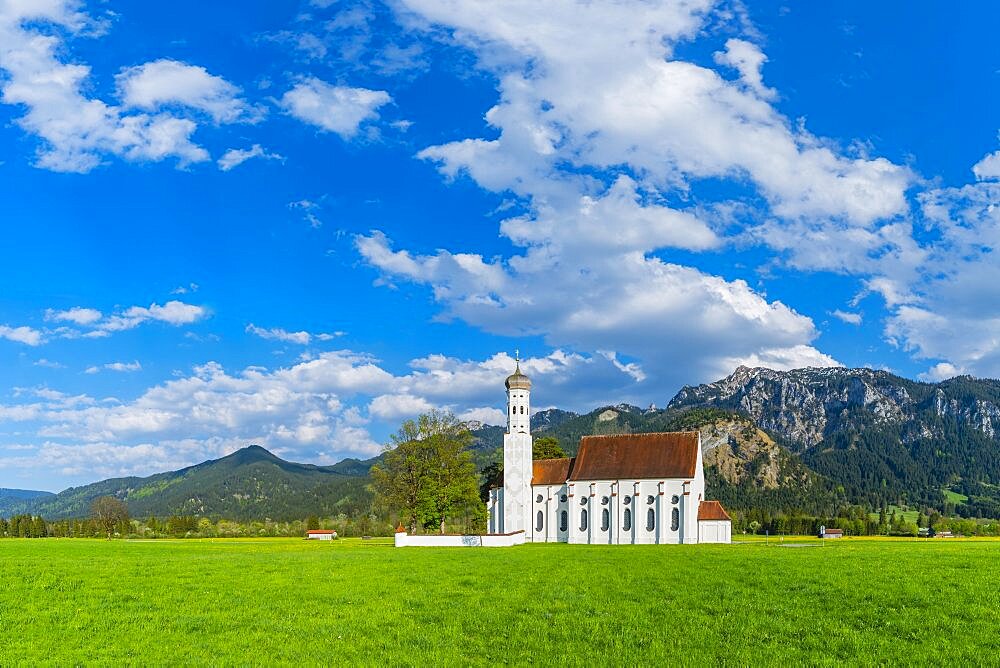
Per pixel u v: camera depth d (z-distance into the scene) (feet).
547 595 177.06
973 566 222.69
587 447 515.91
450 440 490.49
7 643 137.69
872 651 127.75
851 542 425.69
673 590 181.27
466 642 137.28
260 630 146.00
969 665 120.26
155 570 220.64
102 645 136.36
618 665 122.11
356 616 156.97
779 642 133.49
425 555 293.84
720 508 479.82
